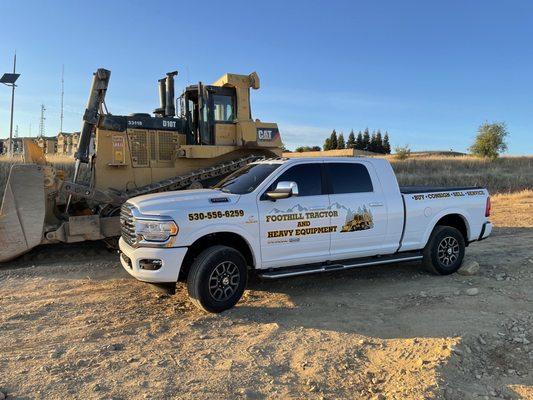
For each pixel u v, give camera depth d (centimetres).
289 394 387
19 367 427
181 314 579
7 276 770
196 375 415
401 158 5791
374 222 684
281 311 590
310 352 465
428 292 655
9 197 849
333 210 651
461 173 4016
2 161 1781
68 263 866
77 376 409
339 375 420
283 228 616
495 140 5222
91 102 1027
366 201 680
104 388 388
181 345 483
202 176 1104
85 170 1127
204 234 567
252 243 596
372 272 778
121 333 516
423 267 762
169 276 552
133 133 1085
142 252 556
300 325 540
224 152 1138
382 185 702
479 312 565
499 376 422
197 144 1173
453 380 406
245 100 1188
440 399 374
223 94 1175
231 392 386
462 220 791
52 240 891
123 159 1066
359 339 496
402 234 710
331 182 664
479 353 460
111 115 1062
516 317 546
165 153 1127
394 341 488
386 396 382
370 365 439
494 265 793
